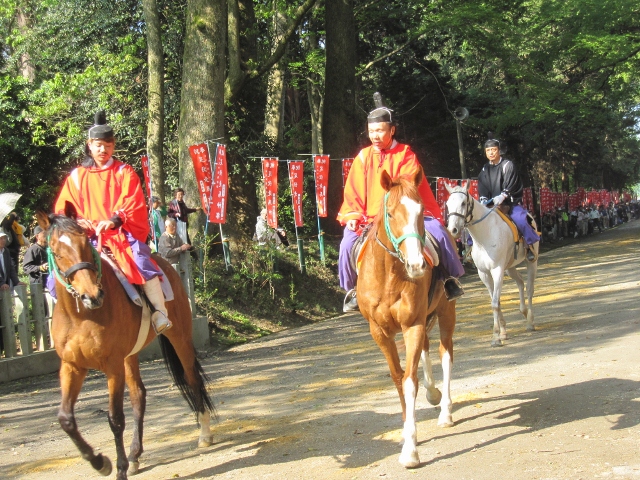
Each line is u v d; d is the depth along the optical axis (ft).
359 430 20.83
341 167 74.49
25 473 19.51
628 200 268.41
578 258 84.02
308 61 85.10
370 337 41.22
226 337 45.60
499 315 33.35
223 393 28.60
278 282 56.59
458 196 32.53
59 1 67.56
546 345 31.22
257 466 18.28
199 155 48.52
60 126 60.13
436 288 19.90
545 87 94.32
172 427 23.65
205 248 49.49
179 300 20.90
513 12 90.89
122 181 19.16
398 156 20.43
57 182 68.44
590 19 88.28
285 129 106.01
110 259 18.26
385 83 103.24
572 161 157.58
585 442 17.34
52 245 16.62
